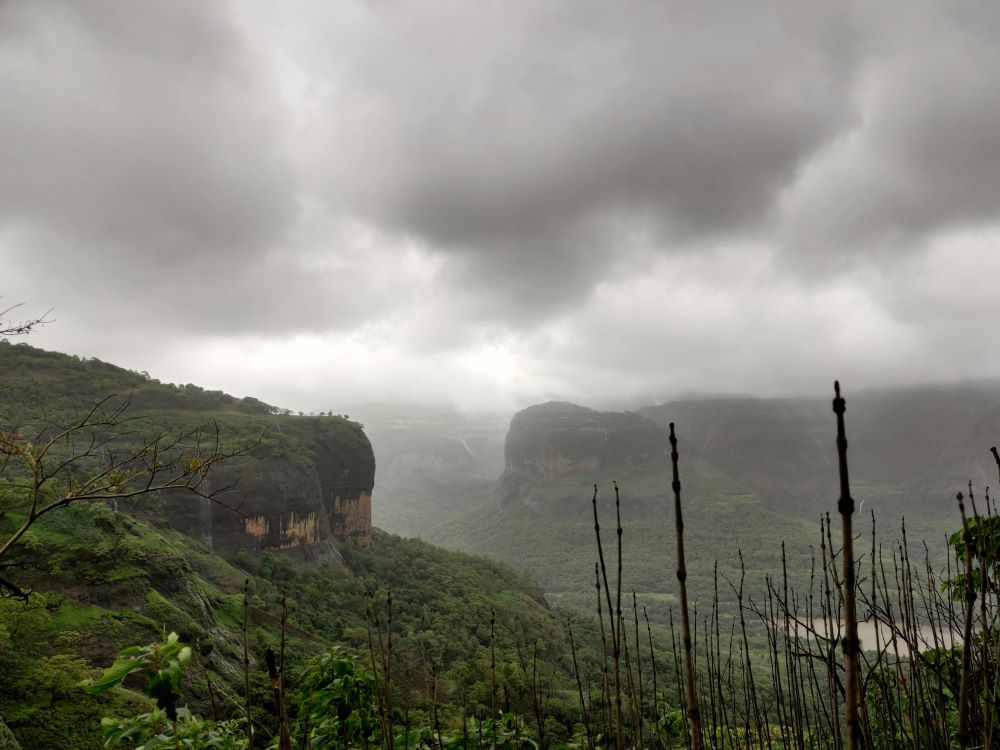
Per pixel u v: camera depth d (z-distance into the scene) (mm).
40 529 32188
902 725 4609
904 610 4664
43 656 23906
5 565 4969
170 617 31609
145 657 4352
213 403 95812
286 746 2629
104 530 35312
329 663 5656
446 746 5383
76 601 29281
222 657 33344
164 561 36500
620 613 3920
